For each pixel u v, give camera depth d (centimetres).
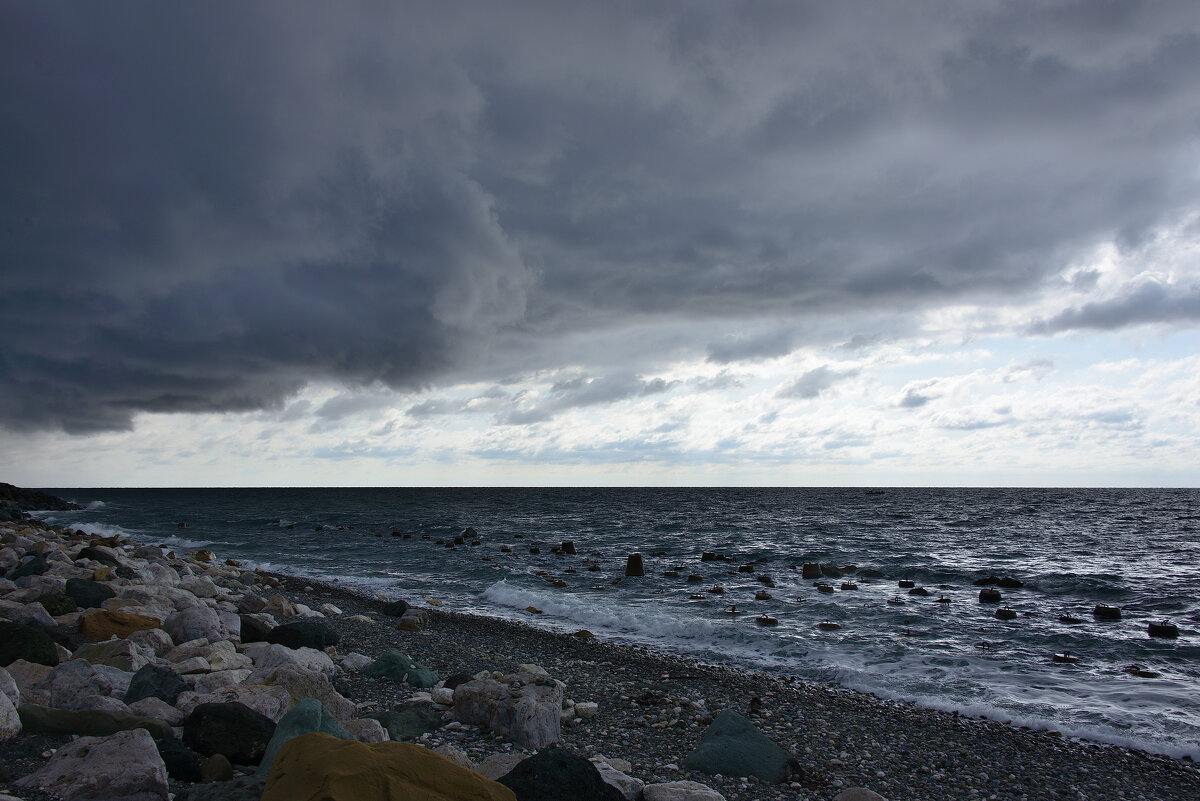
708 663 1503
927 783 880
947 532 5825
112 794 545
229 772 643
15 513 5622
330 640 1425
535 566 3381
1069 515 8512
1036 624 1973
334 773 418
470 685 945
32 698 757
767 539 5078
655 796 638
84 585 1434
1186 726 1148
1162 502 12788
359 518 7519
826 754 962
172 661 1039
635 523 6944
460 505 11512
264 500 13912
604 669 1398
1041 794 867
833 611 2122
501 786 454
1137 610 2259
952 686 1371
